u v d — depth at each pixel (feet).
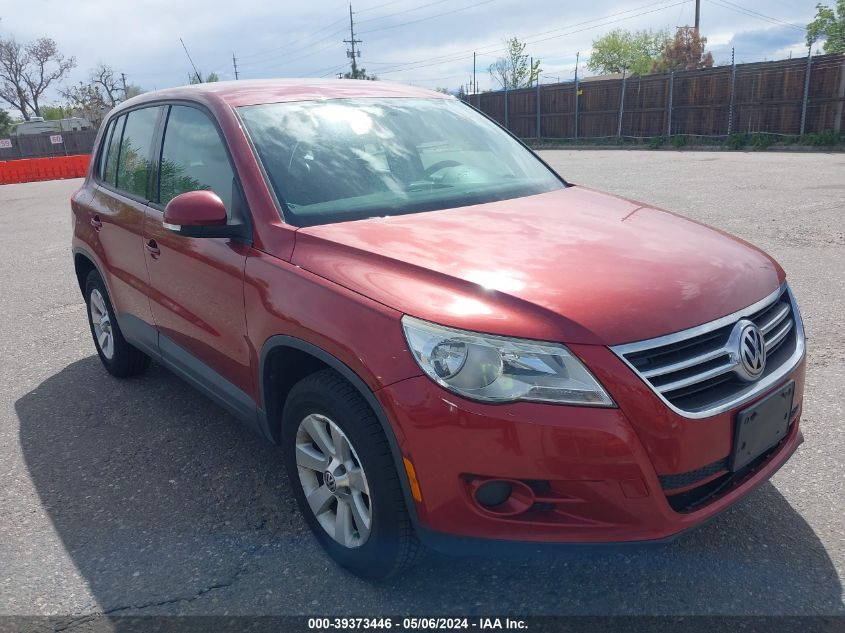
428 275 8.02
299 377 9.78
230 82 12.72
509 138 13.70
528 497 7.24
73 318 21.53
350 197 10.30
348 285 8.27
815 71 66.49
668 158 63.21
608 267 8.17
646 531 7.25
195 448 12.72
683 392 7.37
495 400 7.02
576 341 7.11
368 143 11.45
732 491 7.97
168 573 9.29
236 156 10.44
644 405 7.06
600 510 7.16
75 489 11.55
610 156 70.85
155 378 16.22
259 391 9.79
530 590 8.57
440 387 7.18
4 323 21.42
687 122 80.84
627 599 8.32
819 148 64.23
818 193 34.63
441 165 11.73
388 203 10.36
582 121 96.43
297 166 10.47
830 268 20.86
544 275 7.93
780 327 8.79
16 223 45.50
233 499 10.99
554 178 12.76
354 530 8.78
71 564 9.59
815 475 10.50
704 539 9.26
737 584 8.43
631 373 7.09
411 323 7.48
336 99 12.15
